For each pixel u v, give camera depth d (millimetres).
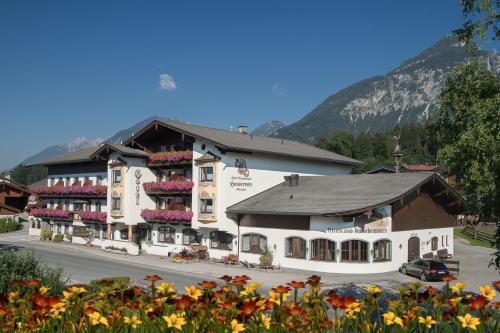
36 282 6531
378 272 31922
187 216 39469
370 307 5562
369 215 31016
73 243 51688
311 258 32938
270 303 5566
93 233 50250
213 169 38156
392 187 34375
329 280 28938
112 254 42688
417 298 5562
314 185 39781
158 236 44094
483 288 5328
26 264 14984
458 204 39188
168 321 4914
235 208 37469
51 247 47781
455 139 13250
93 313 5320
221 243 38844
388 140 137750
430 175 35438
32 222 60625
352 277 30234
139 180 44188
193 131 40188
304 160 45500
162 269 34062
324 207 32781
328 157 47531
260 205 36812
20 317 5898
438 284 27984
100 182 50625
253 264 34781
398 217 33719
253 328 5312
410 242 34812
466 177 12852
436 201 38125
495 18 12164
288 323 5434
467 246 48656
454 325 5383
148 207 44781
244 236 37188
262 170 41156
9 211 70750
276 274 31375
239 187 39031
